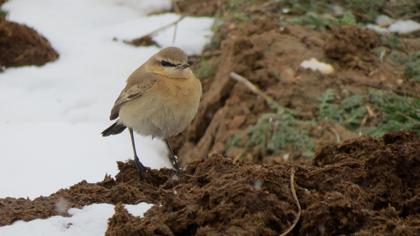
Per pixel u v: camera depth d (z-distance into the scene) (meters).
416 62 15.24
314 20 16.62
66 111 15.35
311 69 15.24
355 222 7.66
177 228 7.84
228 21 17.58
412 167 8.53
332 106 14.38
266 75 15.31
